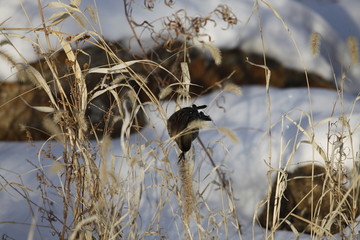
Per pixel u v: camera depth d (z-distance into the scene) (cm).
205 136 837
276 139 796
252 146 795
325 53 1080
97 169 552
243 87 998
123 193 557
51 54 591
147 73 909
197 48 957
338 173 604
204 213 738
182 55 907
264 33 1020
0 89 888
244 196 768
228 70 993
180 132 460
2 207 709
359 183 595
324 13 1241
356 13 1250
